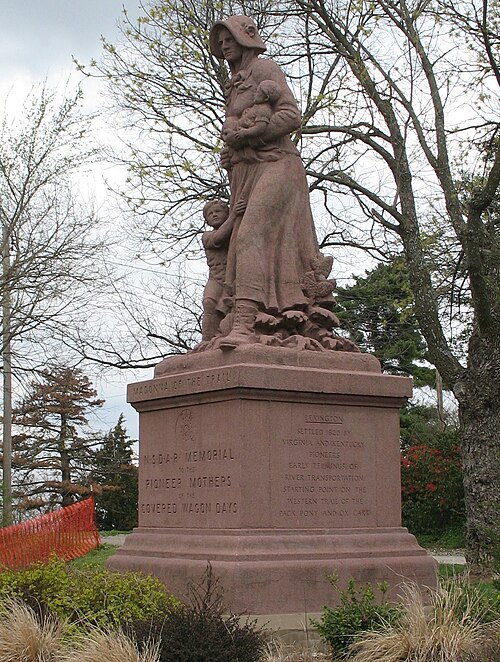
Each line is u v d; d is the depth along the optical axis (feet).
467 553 60.34
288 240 39.86
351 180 74.38
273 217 39.63
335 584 33.09
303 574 34.45
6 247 85.05
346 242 81.30
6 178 84.69
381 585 31.99
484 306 59.21
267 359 36.70
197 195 76.69
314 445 36.86
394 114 70.03
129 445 153.99
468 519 60.85
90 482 147.84
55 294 83.66
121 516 150.92
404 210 68.90
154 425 40.09
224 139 40.75
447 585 32.24
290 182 40.19
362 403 38.22
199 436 37.45
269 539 34.81
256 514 35.19
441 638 27.71
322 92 76.89
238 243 39.11
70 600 30.81
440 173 65.77
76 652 26.81
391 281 96.07
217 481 36.24
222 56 43.16
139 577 33.06
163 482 39.22
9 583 31.91
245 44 41.32
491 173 55.88
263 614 33.27
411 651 27.61
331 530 36.52
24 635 27.86
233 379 35.47
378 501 38.19
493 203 69.31
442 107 66.74
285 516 35.81
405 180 69.21
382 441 38.68
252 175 40.50
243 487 35.06
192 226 80.28
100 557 73.26
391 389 38.73
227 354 37.32
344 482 37.40
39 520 69.56
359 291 95.40
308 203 41.06
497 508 52.47
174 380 38.50
